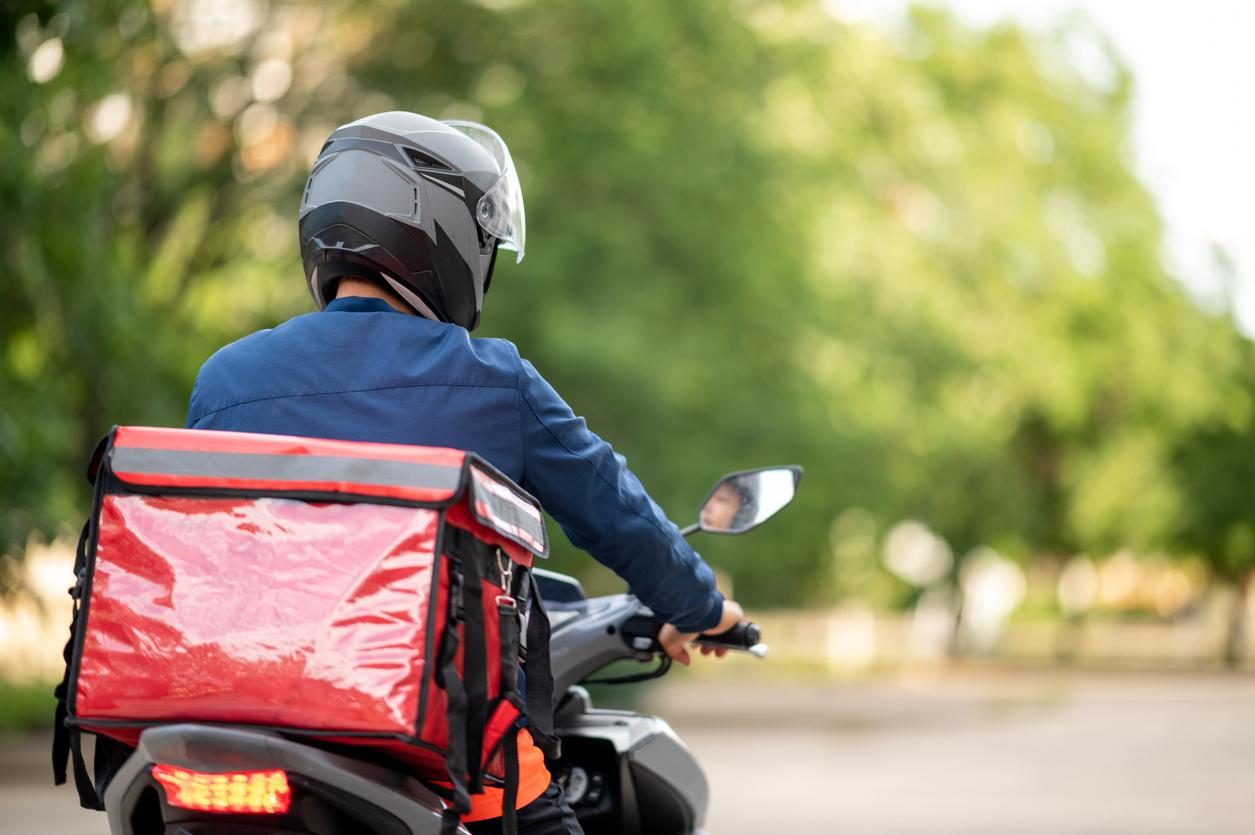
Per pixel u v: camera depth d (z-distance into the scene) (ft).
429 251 11.13
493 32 79.00
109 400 61.00
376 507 9.12
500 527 9.37
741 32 82.94
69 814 41.39
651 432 77.00
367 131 11.26
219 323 78.59
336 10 79.46
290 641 8.93
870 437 93.66
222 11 79.15
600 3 78.02
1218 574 182.70
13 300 52.85
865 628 170.50
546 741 9.92
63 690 9.64
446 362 10.50
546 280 73.51
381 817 9.12
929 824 44.52
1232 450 171.63
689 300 77.05
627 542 10.72
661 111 77.92
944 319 108.17
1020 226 127.03
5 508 54.49
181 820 9.25
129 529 9.29
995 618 186.60
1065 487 176.86
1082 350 147.64
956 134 122.31
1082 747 71.51
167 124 77.92
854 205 96.73
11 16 40.14
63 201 53.67
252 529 9.16
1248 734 78.79
